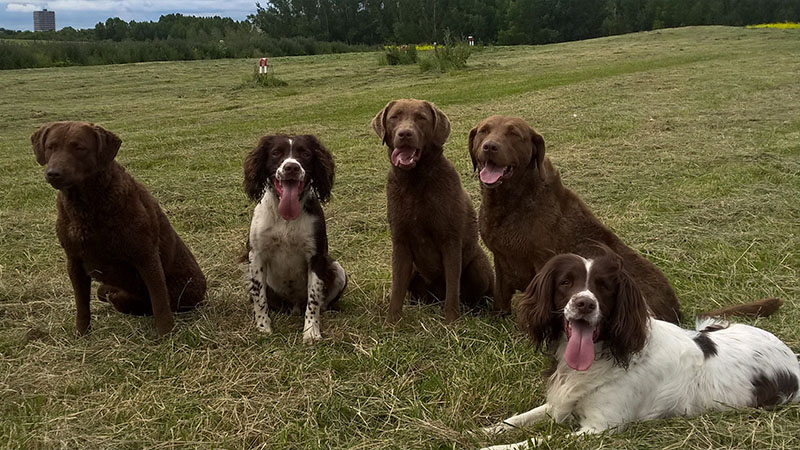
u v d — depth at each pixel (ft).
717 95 52.29
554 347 11.89
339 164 33.35
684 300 17.07
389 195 16.62
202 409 12.30
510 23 251.60
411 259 16.97
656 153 33.47
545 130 40.75
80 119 54.19
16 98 66.08
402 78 81.05
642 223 22.94
